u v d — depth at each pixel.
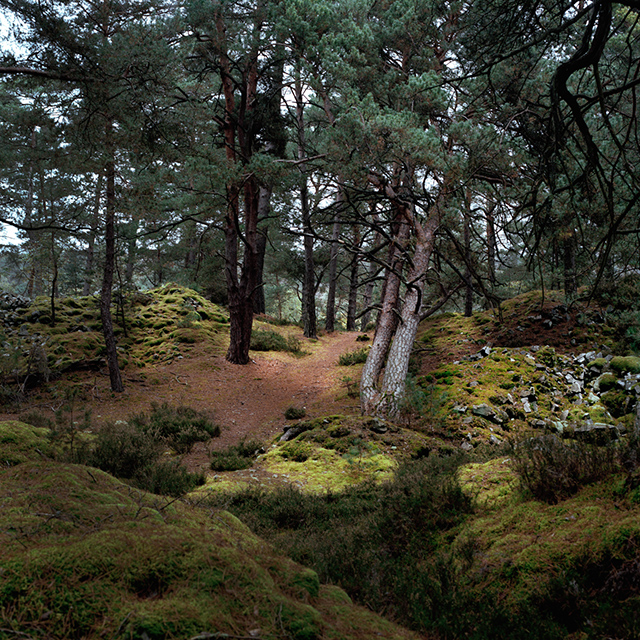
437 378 14.68
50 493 2.48
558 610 3.03
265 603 1.77
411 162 12.48
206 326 22.77
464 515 4.64
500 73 9.37
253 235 20.05
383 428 10.68
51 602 1.53
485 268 14.99
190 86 16.11
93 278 25.88
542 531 3.76
